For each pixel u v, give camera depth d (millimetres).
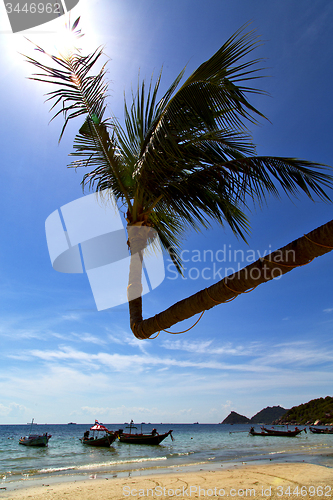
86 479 12219
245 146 3670
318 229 1916
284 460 16766
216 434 79625
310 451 22125
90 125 3727
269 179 3430
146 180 3436
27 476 13805
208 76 2832
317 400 136000
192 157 3295
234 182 3508
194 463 17219
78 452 27516
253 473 11391
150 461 18969
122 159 4133
